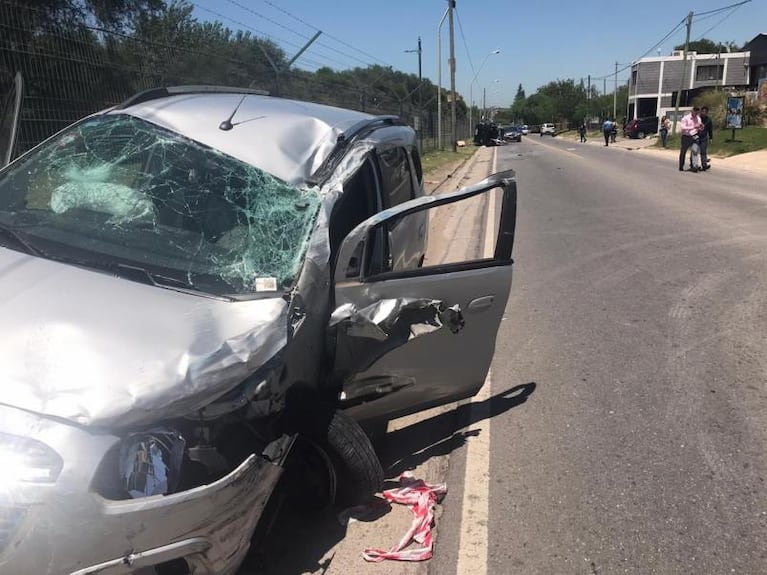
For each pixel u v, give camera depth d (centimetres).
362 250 290
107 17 824
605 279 709
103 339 215
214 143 318
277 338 239
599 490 331
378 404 323
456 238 994
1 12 631
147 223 297
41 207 311
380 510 314
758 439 374
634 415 407
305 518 305
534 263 791
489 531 302
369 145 342
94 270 262
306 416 278
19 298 233
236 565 227
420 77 4900
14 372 200
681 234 934
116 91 798
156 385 204
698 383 447
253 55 1150
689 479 338
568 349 514
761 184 1549
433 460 364
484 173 2270
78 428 191
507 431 393
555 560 282
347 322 280
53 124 695
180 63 933
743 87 5253
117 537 189
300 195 295
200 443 219
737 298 627
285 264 275
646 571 274
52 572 181
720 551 285
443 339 324
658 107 7369
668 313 589
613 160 2588
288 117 345
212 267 276
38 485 182
